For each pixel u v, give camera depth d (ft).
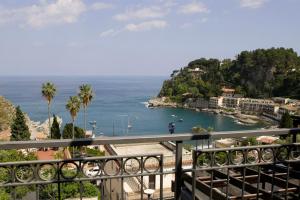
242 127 311.68
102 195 10.98
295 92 405.80
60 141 8.80
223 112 402.72
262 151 11.49
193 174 10.72
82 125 288.92
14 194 9.20
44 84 136.87
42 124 241.55
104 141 9.18
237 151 11.12
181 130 275.18
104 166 9.68
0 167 8.68
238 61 501.97
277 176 16.06
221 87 470.80
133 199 38.99
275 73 447.83
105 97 583.58
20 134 137.90
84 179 9.46
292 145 11.89
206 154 11.00
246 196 14.83
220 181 16.48
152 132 263.70
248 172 17.76
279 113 345.51
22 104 459.32
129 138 9.37
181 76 543.80
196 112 412.36
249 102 400.88
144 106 455.63
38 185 9.57
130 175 9.93
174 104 460.55
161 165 10.28
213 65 548.31
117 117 342.23
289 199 14.52
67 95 588.50
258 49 482.69
